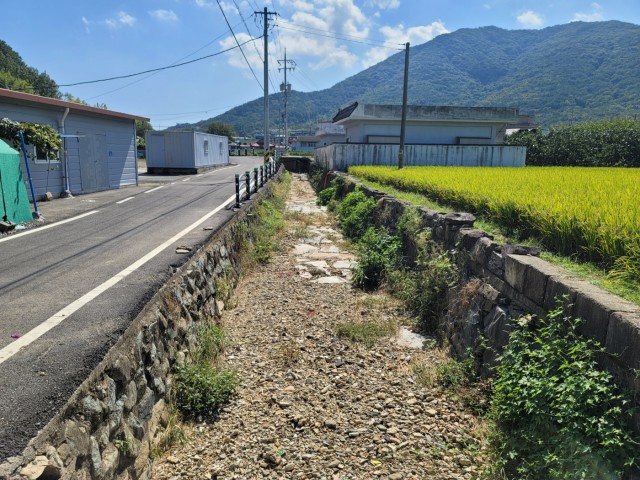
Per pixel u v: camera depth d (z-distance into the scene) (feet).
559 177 39.32
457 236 21.44
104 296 15.43
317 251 37.35
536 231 19.56
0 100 38.09
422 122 95.35
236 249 31.60
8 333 12.52
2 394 9.13
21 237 27.27
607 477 8.97
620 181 34.22
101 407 9.78
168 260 20.43
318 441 13.34
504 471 11.37
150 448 12.00
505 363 13.35
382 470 12.11
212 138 106.01
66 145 47.29
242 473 12.00
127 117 58.23
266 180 65.46
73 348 11.13
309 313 23.86
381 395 15.80
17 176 31.63
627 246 13.52
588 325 10.89
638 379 9.11
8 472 6.98
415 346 20.03
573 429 9.85
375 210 39.29
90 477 8.77
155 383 13.12
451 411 14.85
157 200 45.19
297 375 17.20
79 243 25.32
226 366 17.89
